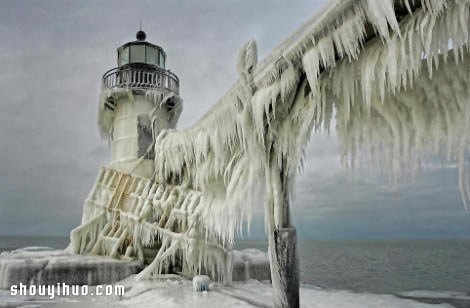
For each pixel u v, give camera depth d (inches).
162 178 539.8
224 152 330.0
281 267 237.5
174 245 465.7
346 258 1626.5
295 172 237.5
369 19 161.0
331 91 210.1
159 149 546.6
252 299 345.4
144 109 674.8
